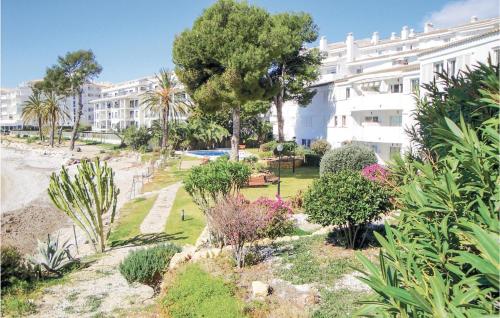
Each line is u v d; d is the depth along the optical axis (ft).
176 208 79.66
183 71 107.04
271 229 45.37
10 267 41.37
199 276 32.53
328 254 38.60
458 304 8.95
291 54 152.66
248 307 27.50
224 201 42.34
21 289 39.29
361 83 123.24
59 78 253.24
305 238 46.11
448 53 79.36
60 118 332.80
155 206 83.35
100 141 321.11
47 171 183.32
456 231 10.55
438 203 11.51
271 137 229.45
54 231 78.23
